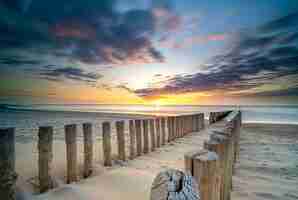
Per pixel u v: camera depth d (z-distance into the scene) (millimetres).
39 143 2717
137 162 4262
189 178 902
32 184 2787
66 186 2744
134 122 4789
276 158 5293
